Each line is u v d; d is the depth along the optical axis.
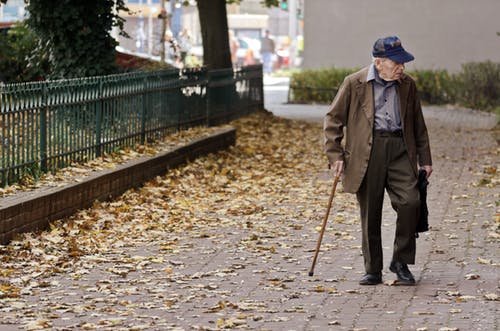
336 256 15.45
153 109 24.67
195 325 11.41
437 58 50.84
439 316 11.69
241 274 14.20
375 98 13.34
